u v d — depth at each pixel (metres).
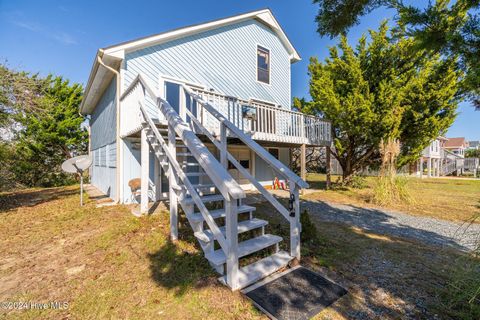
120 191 6.70
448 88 8.10
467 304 2.18
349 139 10.36
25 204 7.42
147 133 4.89
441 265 3.02
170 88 7.39
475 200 7.86
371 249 3.53
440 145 23.22
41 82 7.52
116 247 3.46
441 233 4.44
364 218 5.51
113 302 2.23
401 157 9.70
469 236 4.25
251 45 10.03
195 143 2.76
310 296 2.28
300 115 8.99
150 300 2.25
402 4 2.04
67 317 2.05
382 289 2.44
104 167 9.45
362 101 8.52
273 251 3.23
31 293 2.40
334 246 3.60
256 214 5.54
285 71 11.74
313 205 6.98
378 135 8.94
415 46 2.04
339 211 6.21
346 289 2.43
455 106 8.93
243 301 2.22
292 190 2.99
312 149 19.78
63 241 3.84
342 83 9.28
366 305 2.18
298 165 17.88
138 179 6.57
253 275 2.55
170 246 3.42
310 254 3.24
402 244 3.78
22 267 2.96
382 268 2.92
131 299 2.27
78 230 4.38
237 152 9.92
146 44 6.89
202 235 2.82
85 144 17.08
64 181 15.48
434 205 6.98
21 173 14.12
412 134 9.38
